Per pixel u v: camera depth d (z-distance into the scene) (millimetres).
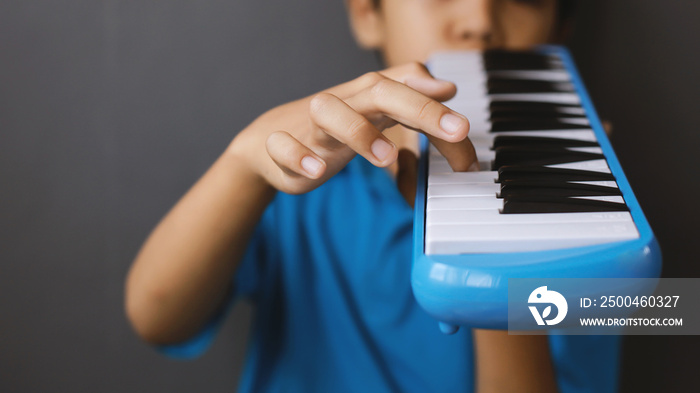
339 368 831
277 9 979
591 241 511
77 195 1010
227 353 1005
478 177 565
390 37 844
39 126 998
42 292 1017
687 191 970
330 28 977
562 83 688
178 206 713
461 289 501
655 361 973
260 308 868
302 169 557
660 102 961
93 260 1013
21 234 1009
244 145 640
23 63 984
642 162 977
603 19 947
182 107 999
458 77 696
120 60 987
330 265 857
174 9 980
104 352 1019
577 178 561
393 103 553
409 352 833
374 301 850
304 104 639
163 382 1017
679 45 946
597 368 821
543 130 615
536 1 792
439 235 518
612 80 963
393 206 871
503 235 515
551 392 673
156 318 751
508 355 673
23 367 1027
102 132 1000
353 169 889
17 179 1009
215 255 708
